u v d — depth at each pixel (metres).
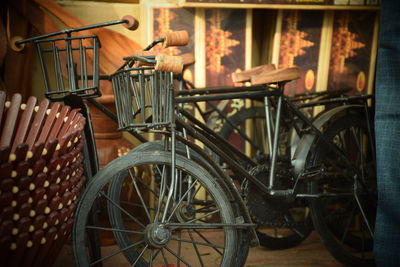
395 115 2.54
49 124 2.44
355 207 3.50
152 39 3.94
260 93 3.22
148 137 4.24
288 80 3.20
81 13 4.10
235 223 2.65
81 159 2.59
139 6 4.16
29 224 2.08
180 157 2.60
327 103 3.51
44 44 3.97
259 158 3.52
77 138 2.36
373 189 3.59
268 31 4.49
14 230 2.03
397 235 2.54
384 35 2.57
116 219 2.91
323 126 3.69
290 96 3.82
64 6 4.08
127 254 2.90
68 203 2.33
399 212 2.53
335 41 4.21
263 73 3.17
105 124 3.73
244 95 3.17
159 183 3.19
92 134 2.79
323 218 3.32
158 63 2.36
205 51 4.04
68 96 2.74
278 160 3.50
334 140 4.19
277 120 3.27
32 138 2.37
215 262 3.38
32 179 2.09
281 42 4.15
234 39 4.07
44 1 3.83
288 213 3.50
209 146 2.85
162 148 3.03
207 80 4.06
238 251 2.81
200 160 2.84
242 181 3.23
